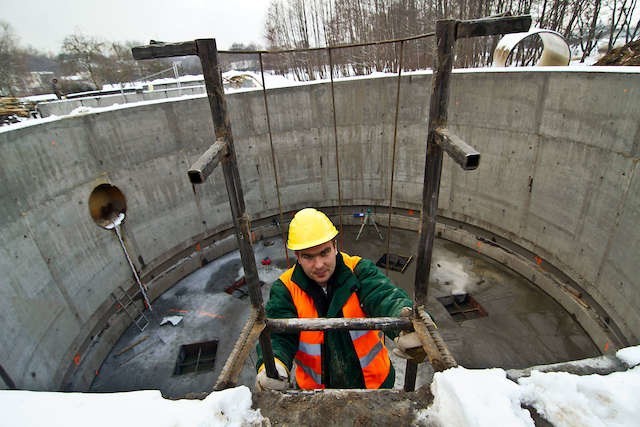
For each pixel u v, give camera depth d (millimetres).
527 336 8953
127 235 10500
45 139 8172
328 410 1467
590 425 1338
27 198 7613
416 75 12148
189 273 12461
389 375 2789
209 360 9242
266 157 13719
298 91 13234
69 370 8211
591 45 21984
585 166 8516
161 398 1536
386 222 14523
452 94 11414
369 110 13242
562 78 8719
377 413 1438
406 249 12930
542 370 1610
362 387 2645
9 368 6559
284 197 14492
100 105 13258
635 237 7316
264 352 2086
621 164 7582
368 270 2697
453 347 8812
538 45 19000
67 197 8688
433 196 1747
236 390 1510
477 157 1225
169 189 11617
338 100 13359
